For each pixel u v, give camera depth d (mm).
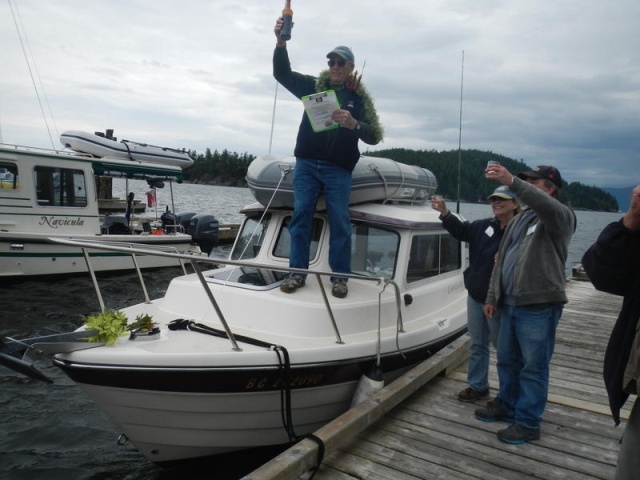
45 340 3303
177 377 3445
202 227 15047
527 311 3541
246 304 4324
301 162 4734
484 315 4227
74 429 5285
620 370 2109
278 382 3752
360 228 5156
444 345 5375
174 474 4383
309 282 4766
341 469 3395
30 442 5023
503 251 3721
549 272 3434
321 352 3914
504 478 3334
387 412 4219
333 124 4215
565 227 3342
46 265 11469
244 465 4430
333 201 4648
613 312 8695
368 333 4480
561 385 5102
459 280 6211
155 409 3568
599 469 3457
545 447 3725
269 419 3943
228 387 3604
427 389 4730
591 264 2100
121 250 3408
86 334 3547
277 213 5500
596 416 4316
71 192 11891
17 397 5934
